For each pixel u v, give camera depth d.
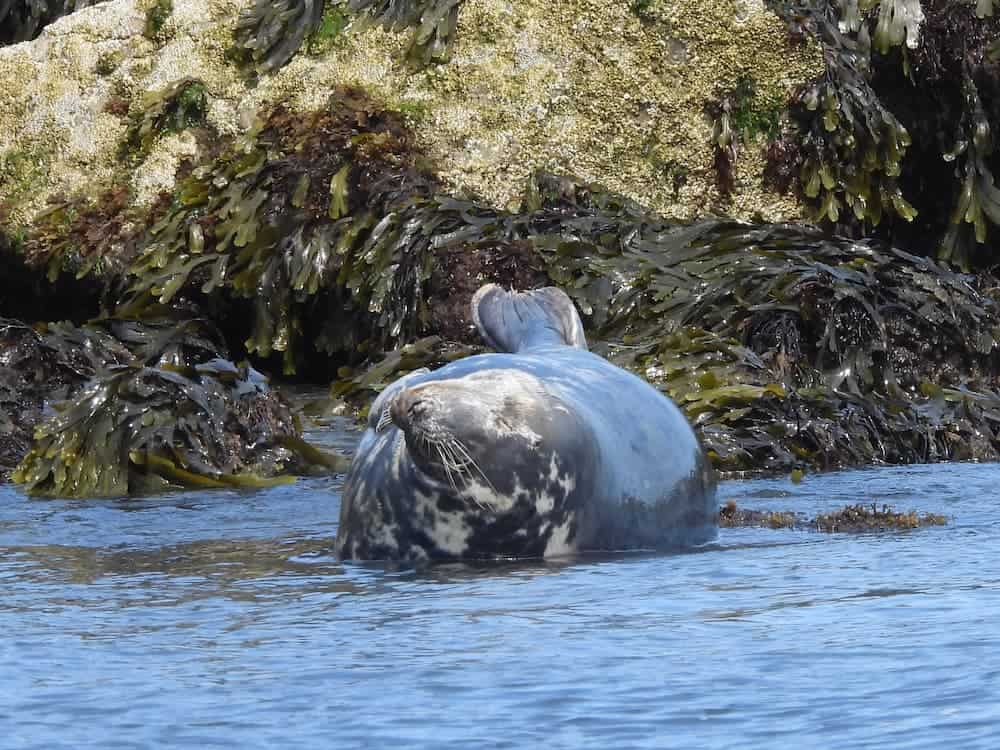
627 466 21.52
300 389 43.34
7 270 50.12
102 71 51.59
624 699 12.65
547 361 22.36
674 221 44.41
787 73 47.38
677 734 11.64
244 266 44.66
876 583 17.73
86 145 50.72
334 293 44.66
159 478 31.39
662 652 14.27
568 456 20.31
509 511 20.11
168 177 49.19
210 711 12.65
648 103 48.03
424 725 12.07
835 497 27.48
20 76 52.22
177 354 40.16
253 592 18.58
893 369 38.41
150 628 16.30
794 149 47.56
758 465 32.69
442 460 19.39
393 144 46.66
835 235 43.34
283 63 49.84
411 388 19.23
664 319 39.16
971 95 46.50
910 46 46.19
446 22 48.78
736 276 39.56
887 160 45.78
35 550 22.84
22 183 51.00
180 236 45.38
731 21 47.56
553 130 48.00
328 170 45.78
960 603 16.14
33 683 13.73
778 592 17.36
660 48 48.00
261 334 44.28
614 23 48.25
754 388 34.09
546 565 19.94
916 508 25.69
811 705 12.24
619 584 18.31
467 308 42.19
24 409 35.38
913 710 11.95
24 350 36.62
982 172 46.31
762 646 14.36
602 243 42.78
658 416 22.77
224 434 32.84
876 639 14.44
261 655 14.75
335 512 27.25
